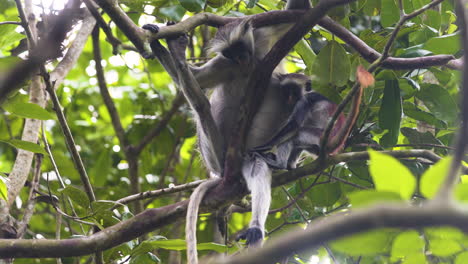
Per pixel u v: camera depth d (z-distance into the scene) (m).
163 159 16.23
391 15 10.39
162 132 16.06
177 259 12.47
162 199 14.80
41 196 10.67
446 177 2.84
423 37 10.49
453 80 11.44
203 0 9.40
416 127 11.65
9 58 8.48
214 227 12.88
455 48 9.44
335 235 2.70
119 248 8.92
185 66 9.09
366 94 9.38
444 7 11.55
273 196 11.43
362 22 11.69
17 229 9.87
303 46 10.30
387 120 9.05
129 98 17.89
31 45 8.77
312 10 8.24
